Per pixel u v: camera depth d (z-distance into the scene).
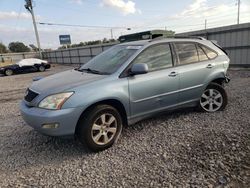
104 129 3.79
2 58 43.06
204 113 5.26
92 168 3.31
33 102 3.69
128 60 4.09
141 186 2.84
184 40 4.90
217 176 2.94
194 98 4.98
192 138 4.04
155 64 4.36
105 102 3.86
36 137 4.54
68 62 35.22
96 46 27.50
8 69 21.86
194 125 4.62
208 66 5.04
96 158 3.59
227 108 5.57
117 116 3.92
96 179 3.04
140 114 4.22
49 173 3.26
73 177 3.12
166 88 4.41
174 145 3.83
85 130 3.61
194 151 3.59
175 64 4.61
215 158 3.35
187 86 4.73
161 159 3.43
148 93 4.19
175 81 4.51
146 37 14.25
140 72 3.83
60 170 3.32
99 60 4.77
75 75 4.25
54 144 4.18
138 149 3.78
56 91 3.55
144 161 3.41
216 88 5.28
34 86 4.03
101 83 3.75
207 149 3.62
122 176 3.07
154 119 5.05
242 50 13.78
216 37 15.02
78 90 3.56
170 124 4.73
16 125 5.36
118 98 3.84
